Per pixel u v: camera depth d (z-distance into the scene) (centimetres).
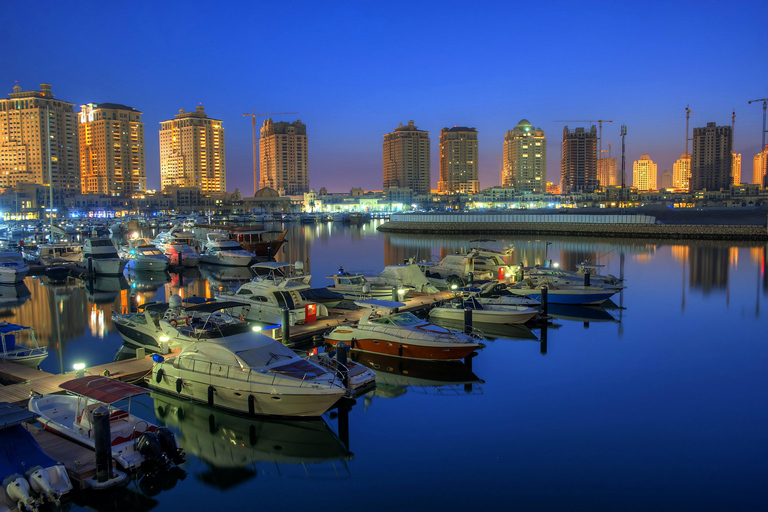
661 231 10481
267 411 1903
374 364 2647
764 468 1577
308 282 3691
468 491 1490
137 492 1524
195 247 8038
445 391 2259
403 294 3669
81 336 3177
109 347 2916
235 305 2803
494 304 3556
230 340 2070
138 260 6262
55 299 4531
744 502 1406
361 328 2773
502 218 13350
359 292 3806
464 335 2648
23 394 1978
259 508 1445
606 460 1639
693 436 1792
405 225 14600
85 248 6112
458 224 13525
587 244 9294
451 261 5000
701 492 1456
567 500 1431
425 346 2580
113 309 4053
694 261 6656
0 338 2500
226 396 1959
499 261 5400
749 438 1767
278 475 1622
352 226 19000
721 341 2991
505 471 1589
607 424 1898
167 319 2627
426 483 1538
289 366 1983
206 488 1552
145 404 2145
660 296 4375
